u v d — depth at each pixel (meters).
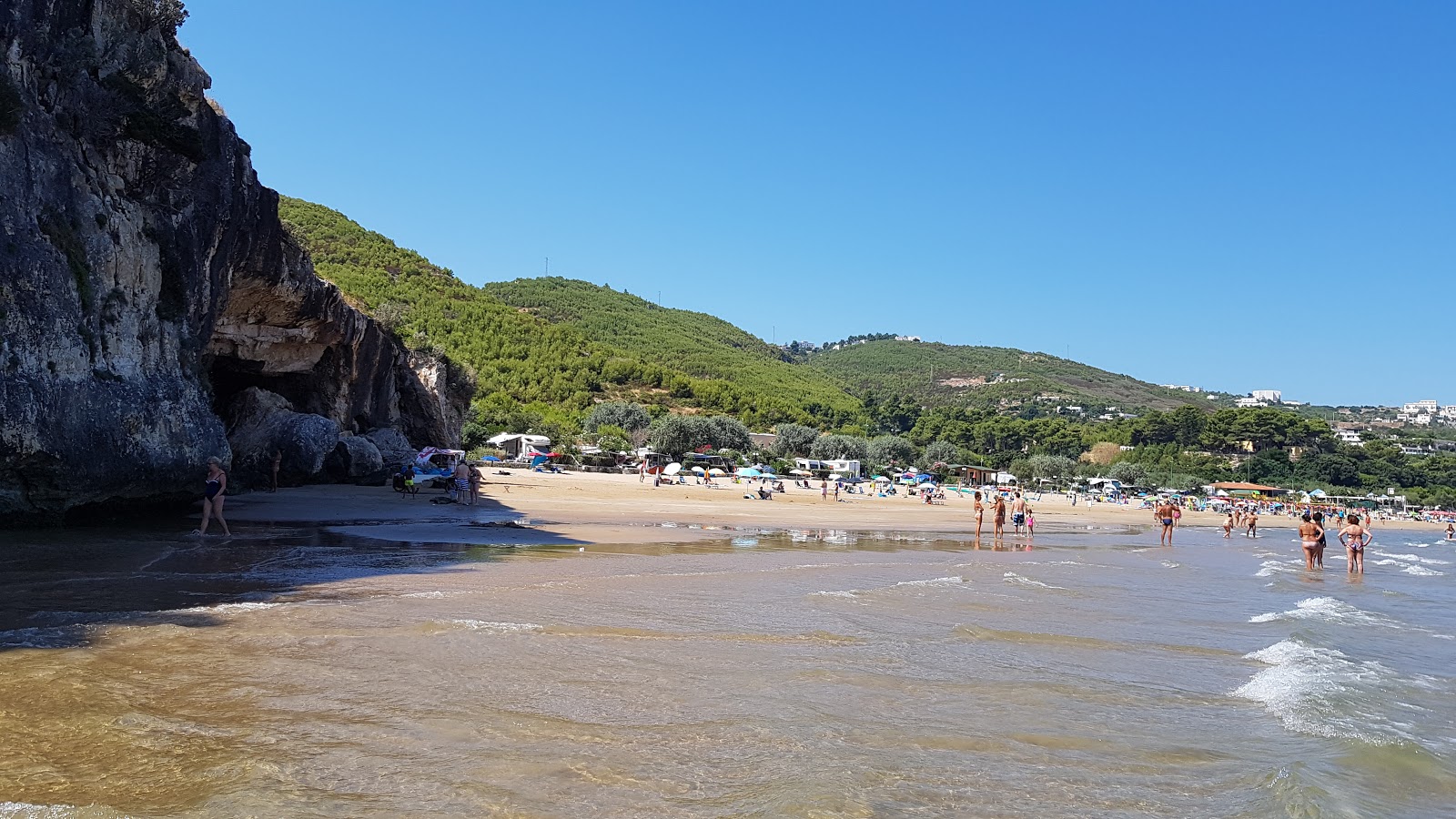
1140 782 5.73
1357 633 12.97
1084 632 11.79
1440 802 5.62
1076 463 144.12
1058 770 5.91
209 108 23.27
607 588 13.62
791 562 19.52
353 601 11.28
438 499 33.78
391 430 43.94
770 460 102.31
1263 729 7.21
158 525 19.53
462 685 7.37
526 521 27.30
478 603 11.52
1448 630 13.88
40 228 16.55
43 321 16.16
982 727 6.89
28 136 16.64
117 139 19.59
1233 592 18.14
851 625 11.34
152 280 20.39
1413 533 73.38
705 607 12.27
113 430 17.78
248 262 27.69
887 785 5.40
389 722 6.25
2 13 16.47
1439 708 8.27
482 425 89.94
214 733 5.79
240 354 32.19
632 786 5.19
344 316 37.09
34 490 16.33
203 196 22.91
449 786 5.05
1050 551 28.25
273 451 32.03
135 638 8.39
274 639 8.73
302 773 5.16
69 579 11.78
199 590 11.50
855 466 109.38
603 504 39.34
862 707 7.32
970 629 11.32
